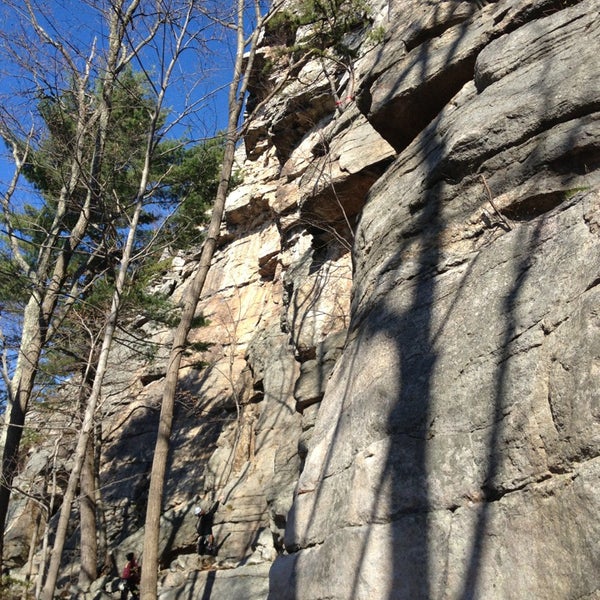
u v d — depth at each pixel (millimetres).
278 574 6105
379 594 4918
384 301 6578
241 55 12875
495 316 5273
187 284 25562
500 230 5934
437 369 5500
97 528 18547
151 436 21172
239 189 24656
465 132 6492
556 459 4250
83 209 13133
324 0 13914
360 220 7945
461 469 4867
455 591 4480
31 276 15102
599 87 5695
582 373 4277
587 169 5590
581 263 4793
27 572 18312
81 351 16109
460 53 7836
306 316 13000
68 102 13875
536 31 6758
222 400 20516
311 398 10234
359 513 5422
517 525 4328
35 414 18672
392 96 8508
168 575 14867
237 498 15547
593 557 3809
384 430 5605
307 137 17375
